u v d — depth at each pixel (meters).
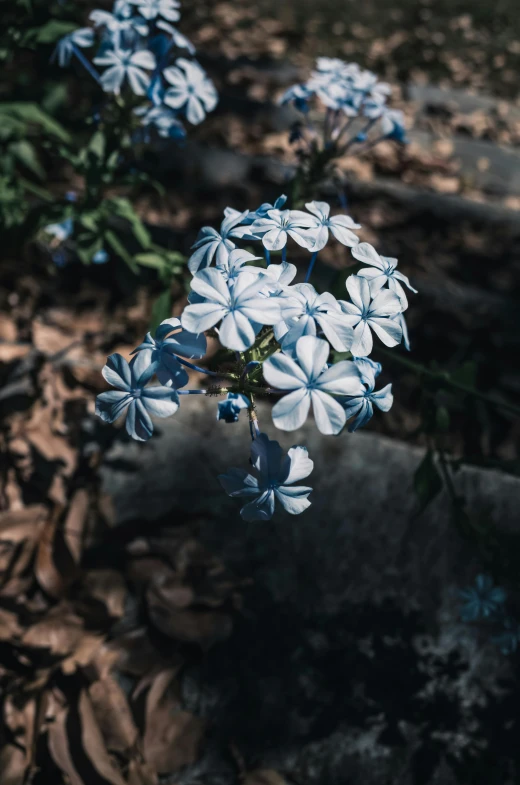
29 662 0.44
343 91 0.43
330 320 0.27
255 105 0.98
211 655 0.45
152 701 0.43
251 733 0.43
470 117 1.11
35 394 0.55
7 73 0.79
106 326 0.65
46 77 0.81
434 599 0.48
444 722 0.44
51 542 0.47
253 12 1.30
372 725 0.44
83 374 0.58
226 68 1.07
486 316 0.74
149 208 0.79
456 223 0.85
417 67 1.24
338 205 0.84
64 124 0.62
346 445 0.54
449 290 0.77
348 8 1.42
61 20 0.51
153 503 0.50
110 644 0.45
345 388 0.26
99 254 0.54
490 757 0.44
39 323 0.63
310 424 0.55
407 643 0.46
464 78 1.24
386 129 0.44
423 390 0.43
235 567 0.48
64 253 0.67
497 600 0.43
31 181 0.72
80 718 0.42
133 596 0.46
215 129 0.92
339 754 0.43
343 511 0.50
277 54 1.16
